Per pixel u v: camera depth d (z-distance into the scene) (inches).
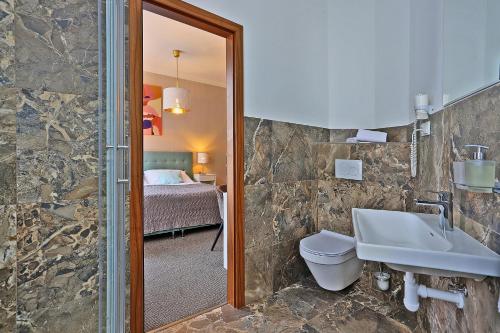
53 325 44.8
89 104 48.2
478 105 40.4
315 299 80.7
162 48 154.2
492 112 36.4
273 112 83.7
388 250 41.8
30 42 42.3
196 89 219.8
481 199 39.2
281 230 86.4
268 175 82.5
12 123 40.9
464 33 46.2
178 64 182.9
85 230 48.1
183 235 149.5
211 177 212.8
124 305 48.1
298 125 91.0
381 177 83.4
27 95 42.2
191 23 69.1
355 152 90.1
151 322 69.5
